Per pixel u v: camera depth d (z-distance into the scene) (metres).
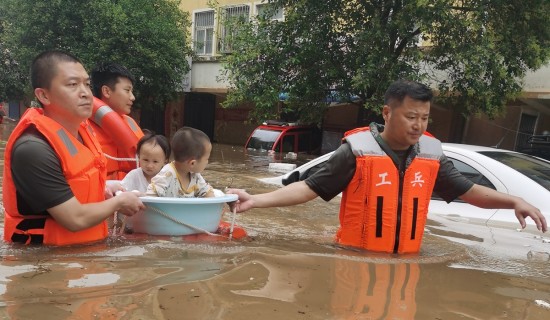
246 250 2.61
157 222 2.77
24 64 14.86
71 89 2.46
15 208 2.46
